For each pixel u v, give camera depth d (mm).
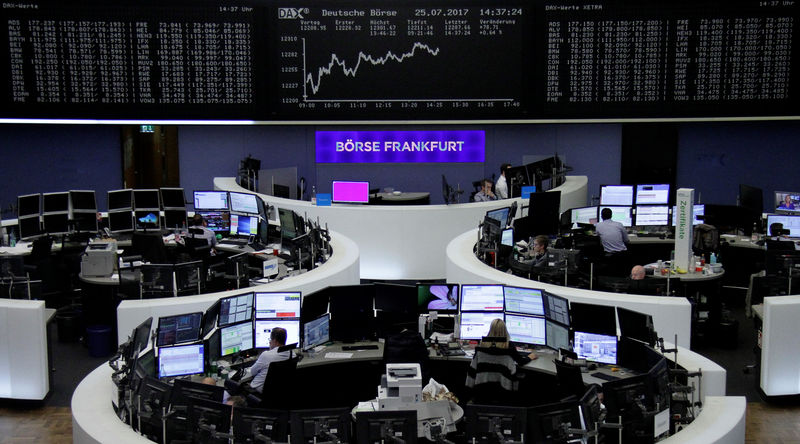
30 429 7133
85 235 11367
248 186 13461
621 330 6570
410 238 11242
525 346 7254
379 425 4770
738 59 10141
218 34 10219
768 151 13875
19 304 7543
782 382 7578
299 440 4820
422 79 10477
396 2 10297
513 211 11102
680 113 10305
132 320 7191
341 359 6996
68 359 8859
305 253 9094
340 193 12117
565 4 10164
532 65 10359
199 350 6520
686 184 14281
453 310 7445
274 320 7246
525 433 4770
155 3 10086
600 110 10375
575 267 8633
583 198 13328
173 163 15023
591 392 5117
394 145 14688
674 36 10117
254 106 10445
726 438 5156
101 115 10281
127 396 5715
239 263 8305
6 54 10062
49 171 14414
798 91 10195
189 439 5059
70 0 9992
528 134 14625
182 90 10312
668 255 11430
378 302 7414
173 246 10633
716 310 9172
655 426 5223
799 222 11094
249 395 6094
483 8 10273
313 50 10375
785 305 7473
